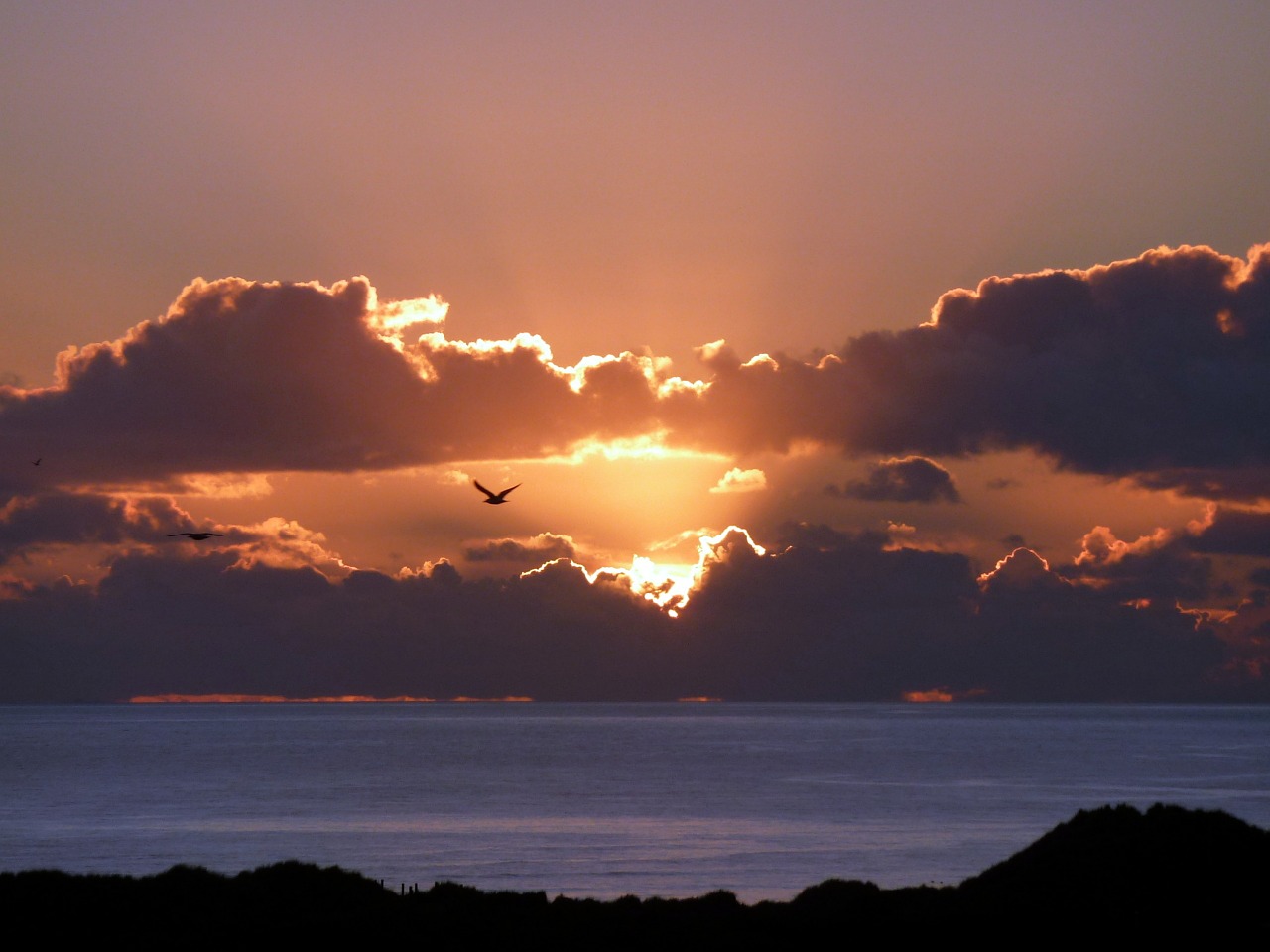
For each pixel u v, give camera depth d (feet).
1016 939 508.94
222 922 523.70
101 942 496.64
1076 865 583.99
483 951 494.18
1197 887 557.74
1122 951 496.23
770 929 524.52
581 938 512.22
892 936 513.45
